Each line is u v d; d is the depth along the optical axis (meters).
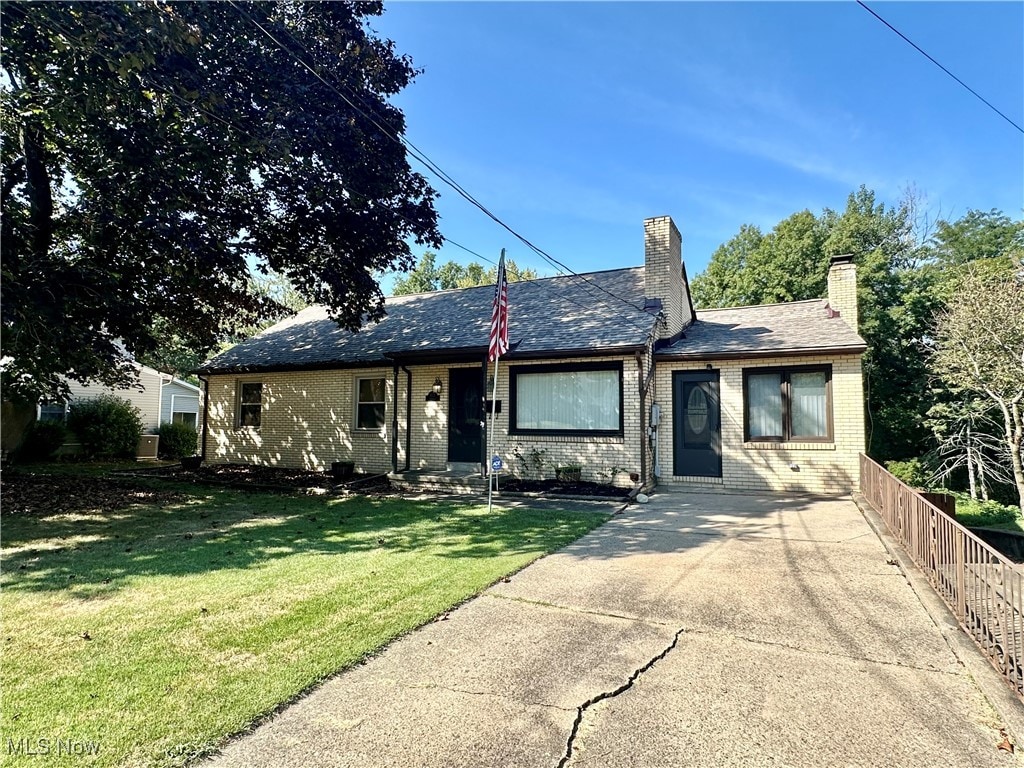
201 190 8.34
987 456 15.77
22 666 3.12
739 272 27.92
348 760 2.28
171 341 16.88
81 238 9.63
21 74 6.91
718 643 3.47
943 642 3.47
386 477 11.70
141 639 3.51
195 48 7.13
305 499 9.55
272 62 8.30
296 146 8.55
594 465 10.44
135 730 2.47
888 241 26.97
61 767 2.20
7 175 9.20
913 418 18.09
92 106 6.48
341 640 3.49
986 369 12.48
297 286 11.63
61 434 16.33
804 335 10.59
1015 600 3.28
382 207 10.03
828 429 9.88
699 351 10.66
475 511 8.29
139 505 8.84
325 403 13.82
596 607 4.14
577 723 2.56
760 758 2.30
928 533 4.56
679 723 2.57
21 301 7.71
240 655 3.27
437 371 12.17
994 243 24.88
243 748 2.36
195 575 4.96
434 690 2.88
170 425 20.47
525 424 11.23
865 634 3.60
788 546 5.97
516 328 12.05
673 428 11.00
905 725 2.54
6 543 6.26
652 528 6.99
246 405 15.33
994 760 2.28
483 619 3.90
